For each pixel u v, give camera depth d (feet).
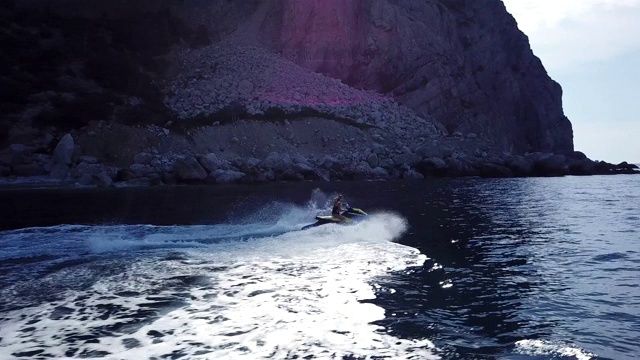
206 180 152.05
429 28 293.84
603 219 72.79
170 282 35.70
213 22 297.33
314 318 27.91
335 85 263.70
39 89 187.73
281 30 293.43
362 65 281.74
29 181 140.77
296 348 23.50
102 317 27.99
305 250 48.08
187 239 53.98
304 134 208.33
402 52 280.92
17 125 167.53
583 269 39.47
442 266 41.04
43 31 220.43
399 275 37.93
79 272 38.73
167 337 24.95
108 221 67.97
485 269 39.86
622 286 33.99
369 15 282.97
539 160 211.61
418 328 26.17
